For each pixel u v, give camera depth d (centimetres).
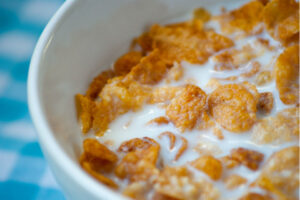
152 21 27
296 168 20
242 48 26
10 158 30
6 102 32
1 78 33
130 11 26
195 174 21
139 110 24
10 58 34
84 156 21
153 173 20
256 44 26
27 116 32
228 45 26
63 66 23
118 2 25
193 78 25
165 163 22
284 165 20
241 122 22
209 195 20
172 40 26
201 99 23
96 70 25
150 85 25
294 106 23
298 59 24
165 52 26
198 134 23
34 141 30
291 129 22
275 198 20
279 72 24
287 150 21
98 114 23
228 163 21
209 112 23
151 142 22
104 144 23
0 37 35
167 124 23
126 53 27
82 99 23
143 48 27
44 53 22
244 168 21
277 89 24
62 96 23
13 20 36
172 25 27
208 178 20
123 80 25
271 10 26
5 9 37
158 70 25
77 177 18
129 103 24
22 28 36
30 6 37
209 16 28
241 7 27
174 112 23
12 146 30
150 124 23
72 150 22
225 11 28
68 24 23
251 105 23
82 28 24
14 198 28
